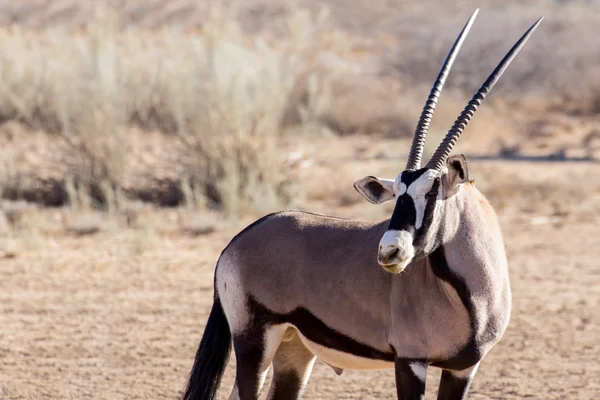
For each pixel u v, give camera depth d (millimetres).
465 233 13234
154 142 52312
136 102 56812
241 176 40750
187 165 42500
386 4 149750
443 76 14109
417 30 84375
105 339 22984
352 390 19500
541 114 70750
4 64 58000
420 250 12656
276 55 54438
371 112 62656
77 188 41719
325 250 14320
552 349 22125
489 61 79312
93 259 31328
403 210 12586
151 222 36094
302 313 14367
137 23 138500
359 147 54531
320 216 15180
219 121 42219
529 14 84500
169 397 19062
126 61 58500
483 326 13234
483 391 19312
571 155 52688
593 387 19453
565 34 81312
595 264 30719
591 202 41094
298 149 52875
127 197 41406
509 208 39969
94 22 59031
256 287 14719
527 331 23578
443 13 98875
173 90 54781
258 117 42875
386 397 19062
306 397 19031
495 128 62094
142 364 21141
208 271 29891
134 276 29188
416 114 62156
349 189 42094
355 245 14117
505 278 13562
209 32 51406
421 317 13195
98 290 27578
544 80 79500
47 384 19797
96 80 51219
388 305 13531
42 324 24172
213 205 40625
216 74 45594
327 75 65688
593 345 22422
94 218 37219
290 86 53406
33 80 56750
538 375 20281
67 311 25375
